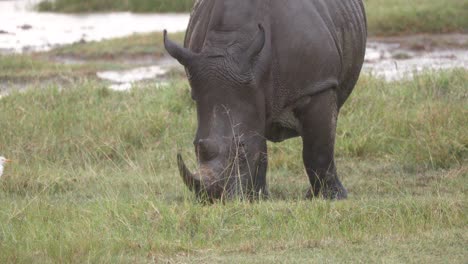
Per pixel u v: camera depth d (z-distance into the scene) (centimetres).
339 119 4231
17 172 3538
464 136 3734
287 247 2423
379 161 3800
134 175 3562
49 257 2377
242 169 2683
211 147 2603
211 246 2473
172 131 4191
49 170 3631
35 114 4341
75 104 4638
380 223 2625
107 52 7206
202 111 2686
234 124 2655
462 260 2275
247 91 2680
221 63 2669
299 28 2830
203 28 2848
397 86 4838
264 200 2997
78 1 10431
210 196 2608
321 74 2872
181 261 2338
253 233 2547
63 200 3212
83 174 3606
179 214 2688
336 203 2817
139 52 7188
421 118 4053
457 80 4784
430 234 2491
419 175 3525
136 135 4116
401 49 7094
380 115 4269
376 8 8269
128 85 5800
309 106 2888
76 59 7100
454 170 3478
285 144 3938
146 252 2430
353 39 3147
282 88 2834
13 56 6762
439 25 7750
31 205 2997
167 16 9844
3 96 4872
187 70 2717
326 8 2983
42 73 6144
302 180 3559
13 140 3988
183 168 2584
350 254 2342
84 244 2445
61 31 8812
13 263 2325
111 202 2895
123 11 10288
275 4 2834
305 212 2689
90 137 3991
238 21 2733
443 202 2767
